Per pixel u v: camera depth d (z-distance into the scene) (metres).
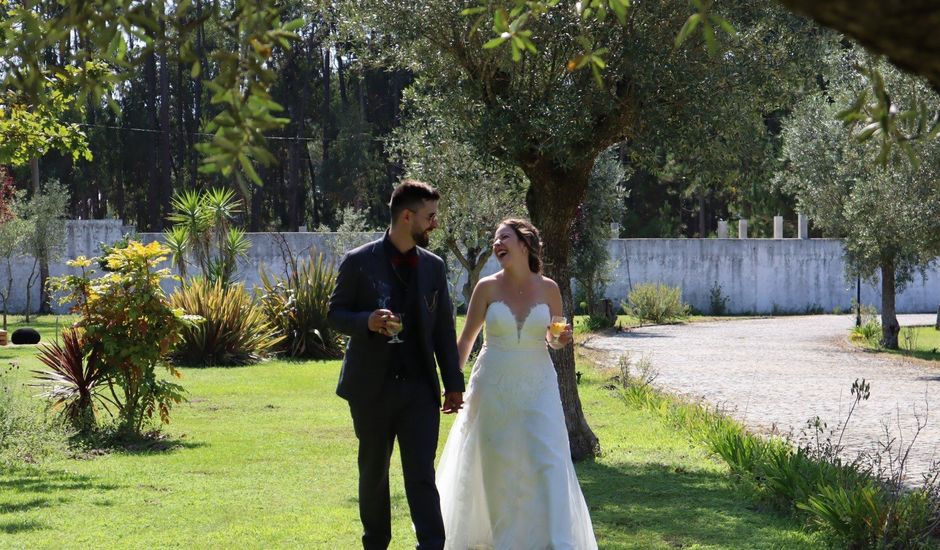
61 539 6.15
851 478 7.39
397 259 5.26
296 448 10.26
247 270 38.88
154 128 58.88
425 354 5.21
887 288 27.92
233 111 2.24
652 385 16.88
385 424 5.18
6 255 36.62
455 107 9.88
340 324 5.09
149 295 11.04
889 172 22.34
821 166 27.48
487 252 20.64
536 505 5.69
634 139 9.45
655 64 8.70
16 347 24.50
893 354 25.58
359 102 63.25
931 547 6.09
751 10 9.36
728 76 9.15
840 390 16.98
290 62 59.44
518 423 5.75
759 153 10.03
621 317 42.47
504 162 10.19
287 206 65.69
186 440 10.93
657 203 62.25
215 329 21.36
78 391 11.45
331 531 6.39
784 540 6.37
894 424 12.91
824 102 27.36
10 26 2.77
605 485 8.32
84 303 11.21
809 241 46.34
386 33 10.22
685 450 10.25
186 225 26.61
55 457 9.70
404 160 17.41
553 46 9.13
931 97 12.12
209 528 6.49
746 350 25.89
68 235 40.16
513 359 5.82
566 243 9.96
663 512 7.23
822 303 46.72
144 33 2.58
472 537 5.94
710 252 45.62
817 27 9.60
